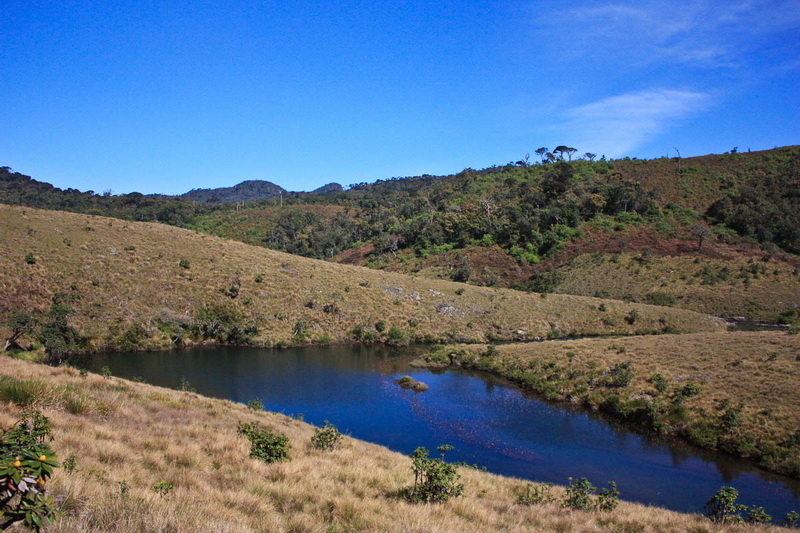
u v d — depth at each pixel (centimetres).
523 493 1582
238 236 13475
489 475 1852
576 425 2986
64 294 4666
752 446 2509
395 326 5878
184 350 4709
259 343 5069
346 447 1905
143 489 820
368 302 6266
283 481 1156
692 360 3709
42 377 1830
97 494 718
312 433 2159
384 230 12825
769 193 10788
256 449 1377
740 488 2145
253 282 6003
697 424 2792
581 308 6819
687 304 7394
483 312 6462
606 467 2364
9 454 394
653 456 2522
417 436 2734
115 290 5047
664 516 1464
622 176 13050
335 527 859
